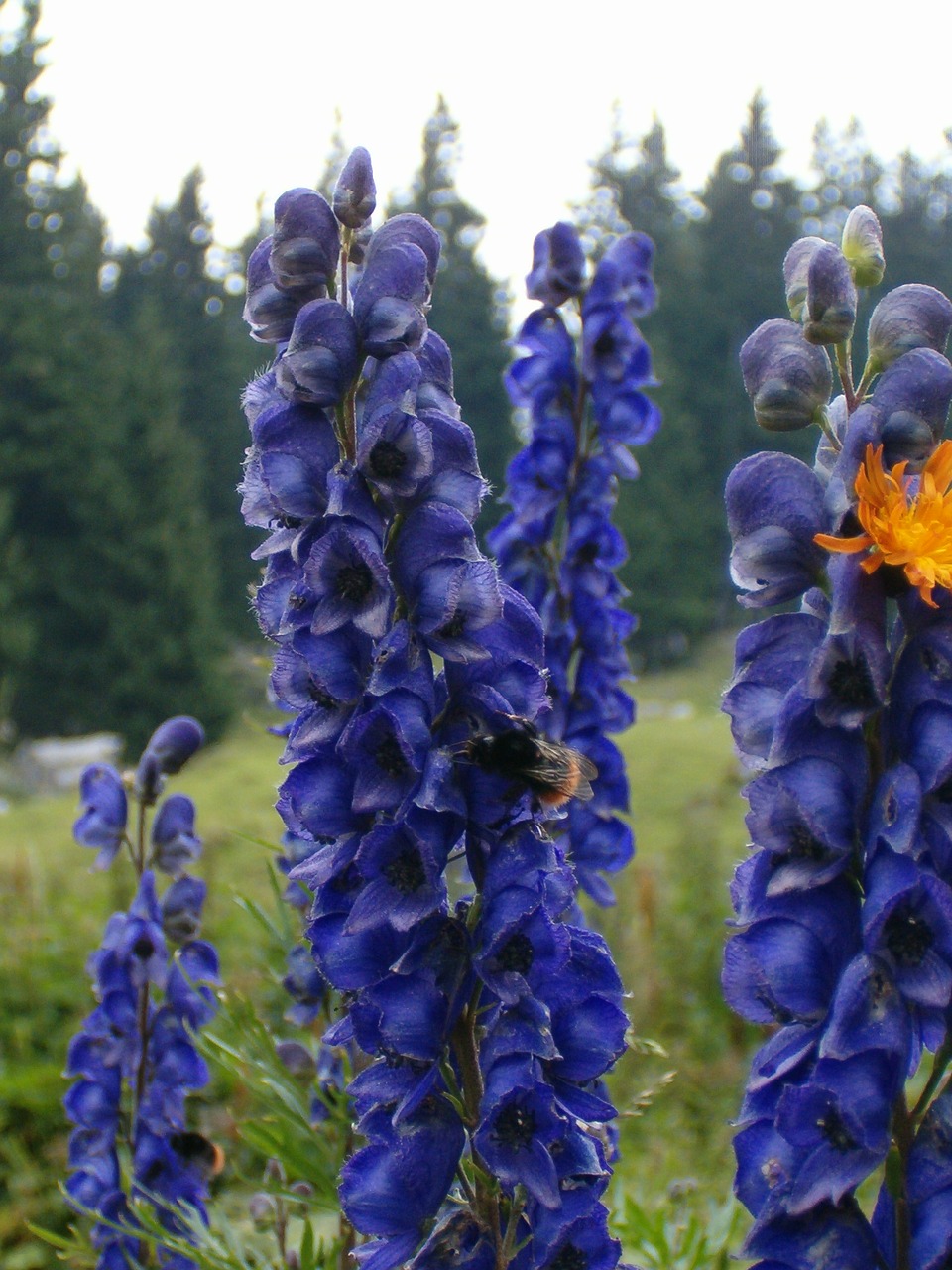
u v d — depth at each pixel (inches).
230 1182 306.7
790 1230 108.7
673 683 2166.6
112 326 2694.4
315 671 111.4
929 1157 107.5
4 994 434.6
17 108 2278.5
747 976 114.6
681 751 967.6
